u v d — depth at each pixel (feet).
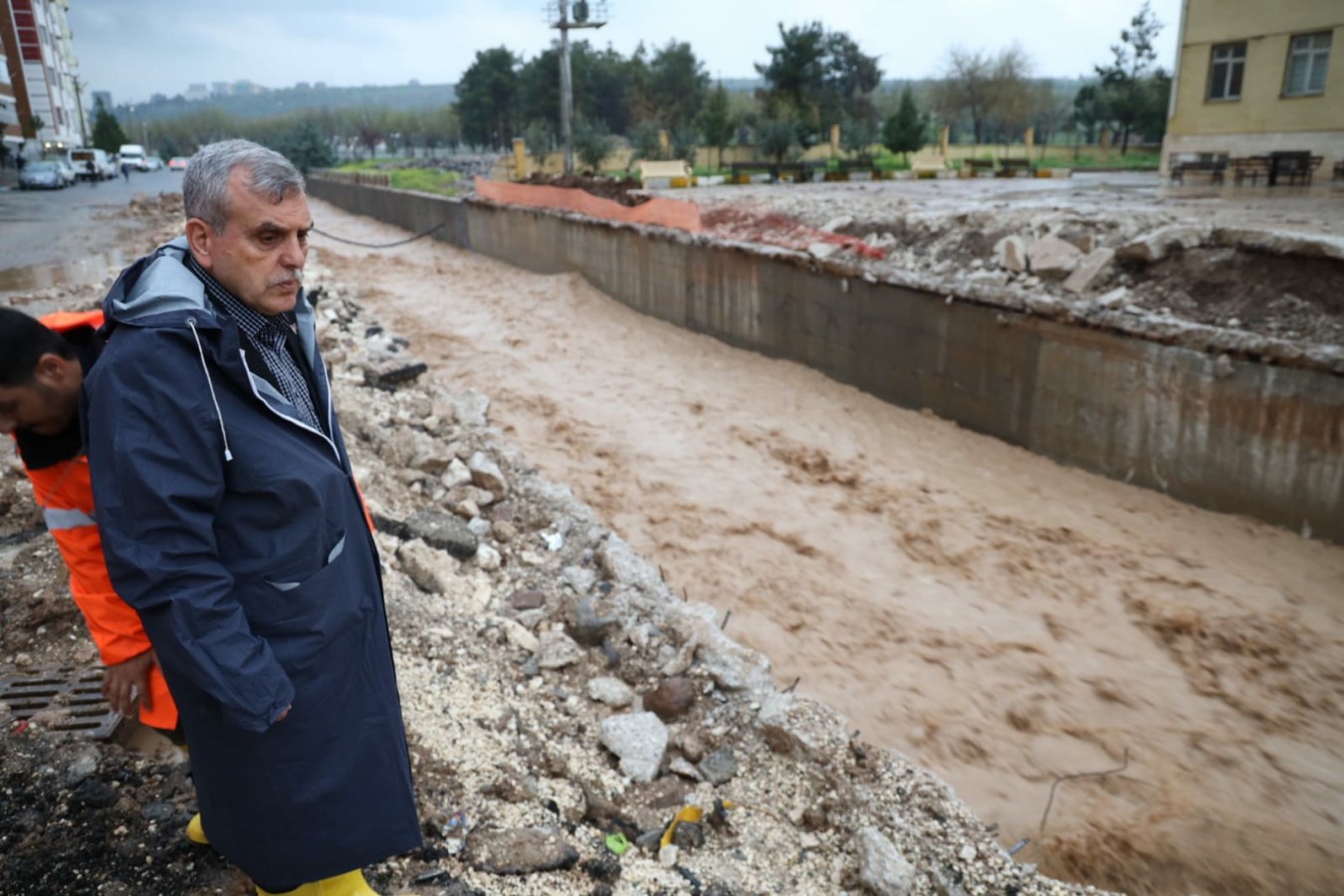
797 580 27.12
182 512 6.70
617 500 32.58
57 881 9.46
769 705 15.66
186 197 7.34
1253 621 24.53
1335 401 26.27
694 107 196.03
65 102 255.91
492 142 248.73
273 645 7.39
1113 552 28.43
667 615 18.63
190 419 6.75
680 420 40.93
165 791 10.89
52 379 7.56
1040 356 34.01
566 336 56.29
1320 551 27.04
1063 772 19.12
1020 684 22.25
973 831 13.08
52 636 14.01
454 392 39.40
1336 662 22.89
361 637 7.94
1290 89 64.18
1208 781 18.81
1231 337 28.32
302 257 7.68
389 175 143.02
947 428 37.93
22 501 18.26
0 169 163.63
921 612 25.53
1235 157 67.67
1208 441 29.50
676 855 12.01
